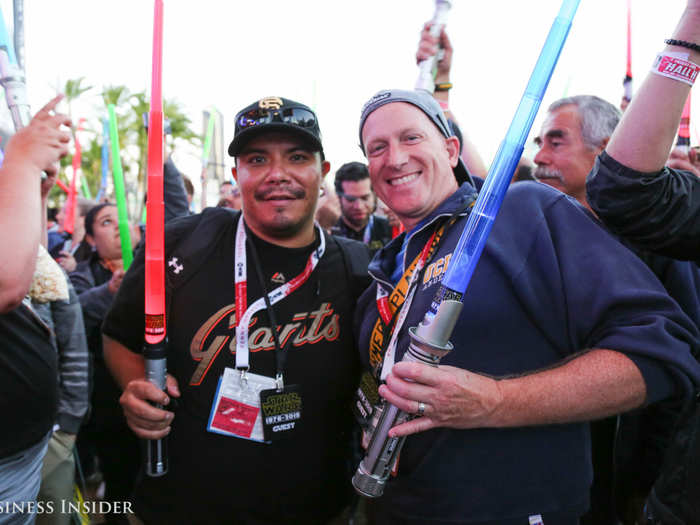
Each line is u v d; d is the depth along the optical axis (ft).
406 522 3.28
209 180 8.45
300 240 4.41
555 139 5.24
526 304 3.07
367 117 3.80
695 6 2.41
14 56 3.38
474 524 3.04
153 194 3.38
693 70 2.45
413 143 3.57
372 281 4.60
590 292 2.92
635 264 2.98
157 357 3.49
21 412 3.68
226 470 3.98
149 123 3.32
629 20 5.41
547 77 2.37
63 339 5.84
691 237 2.69
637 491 4.75
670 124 2.52
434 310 2.56
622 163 2.66
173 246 4.34
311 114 4.23
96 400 7.63
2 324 3.57
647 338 2.65
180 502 4.07
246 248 4.35
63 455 5.88
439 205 3.68
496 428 3.07
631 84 5.42
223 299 4.17
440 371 2.60
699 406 2.90
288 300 4.25
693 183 2.77
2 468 3.60
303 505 4.14
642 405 2.71
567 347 3.10
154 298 3.45
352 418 4.60
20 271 3.01
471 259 2.44
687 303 3.99
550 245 3.12
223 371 4.06
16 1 3.47
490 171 2.45
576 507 3.16
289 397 4.03
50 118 3.41
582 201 5.25
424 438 3.21
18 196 3.07
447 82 5.16
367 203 12.41
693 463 2.81
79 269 9.66
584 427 3.31
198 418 4.04
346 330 4.37
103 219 9.16
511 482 3.05
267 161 4.14
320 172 4.39
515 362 3.13
